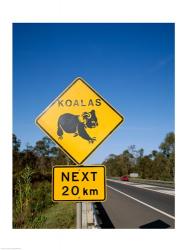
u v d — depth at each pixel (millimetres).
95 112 5461
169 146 69375
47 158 48031
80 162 5402
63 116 5445
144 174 80438
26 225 12438
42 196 20188
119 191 29828
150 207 17438
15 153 40781
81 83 5488
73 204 18984
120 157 124562
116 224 12320
